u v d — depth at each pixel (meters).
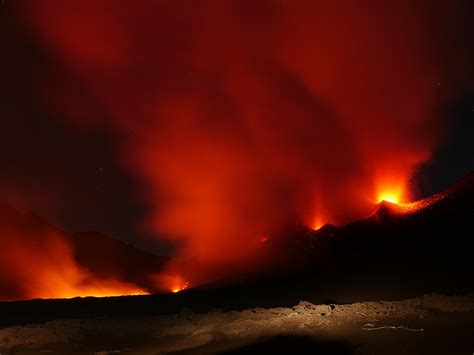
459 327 11.09
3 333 15.36
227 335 13.79
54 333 15.29
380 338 11.07
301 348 11.21
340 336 11.73
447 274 20.66
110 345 14.16
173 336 14.84
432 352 9.50
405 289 19.64
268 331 13.40
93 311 21.52
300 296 21.38
